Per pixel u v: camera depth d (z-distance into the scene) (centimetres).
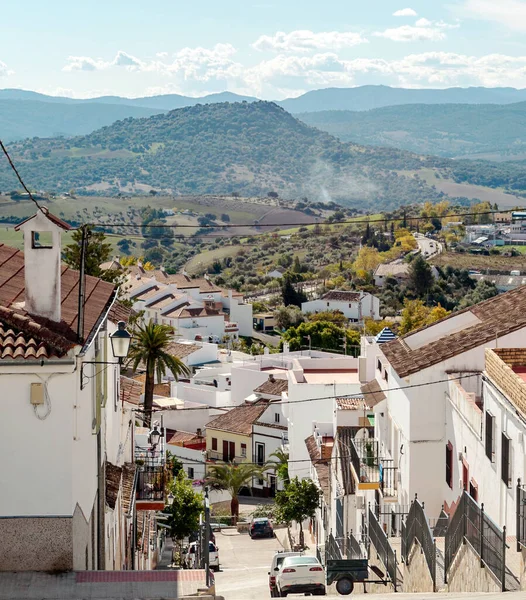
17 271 2189
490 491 2358
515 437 2123
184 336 14925
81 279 1872
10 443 1769
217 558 5128
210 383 10419
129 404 4016
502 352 2417
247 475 7444
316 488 5762
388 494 3291
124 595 1791
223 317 15550
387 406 3506
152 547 4781
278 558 4303
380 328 15400
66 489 1783
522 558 1861
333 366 6794
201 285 17188
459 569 2202
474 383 2916
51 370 1748
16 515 1780
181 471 6575
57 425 1773
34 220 1859
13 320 1777
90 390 2083
